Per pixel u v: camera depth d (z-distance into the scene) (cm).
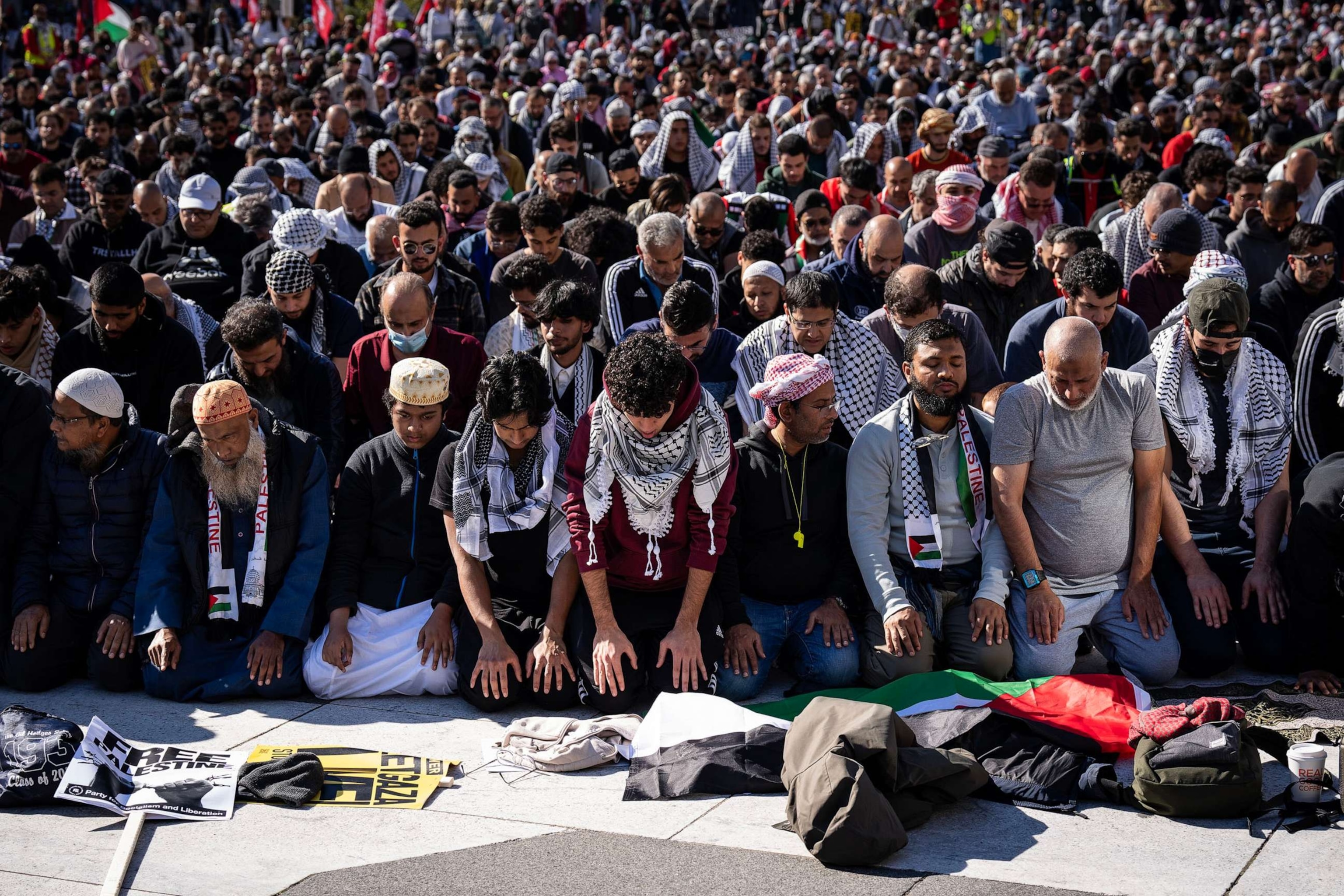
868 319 685
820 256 927
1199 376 597
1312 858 409
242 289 852
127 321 657
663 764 480
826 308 623
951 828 438
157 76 2534
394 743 516
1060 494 556
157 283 739
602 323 743
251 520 567
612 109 1461
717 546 536
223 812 450
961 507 568
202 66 2342
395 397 563
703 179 1277
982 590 552
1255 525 596
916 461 564
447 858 417
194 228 900
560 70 2183
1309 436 613
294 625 563
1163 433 559
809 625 563
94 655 570
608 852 420
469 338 684
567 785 475
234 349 625
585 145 1419
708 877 402
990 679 554
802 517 571
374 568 582
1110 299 645
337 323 731
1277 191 866
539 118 1659
